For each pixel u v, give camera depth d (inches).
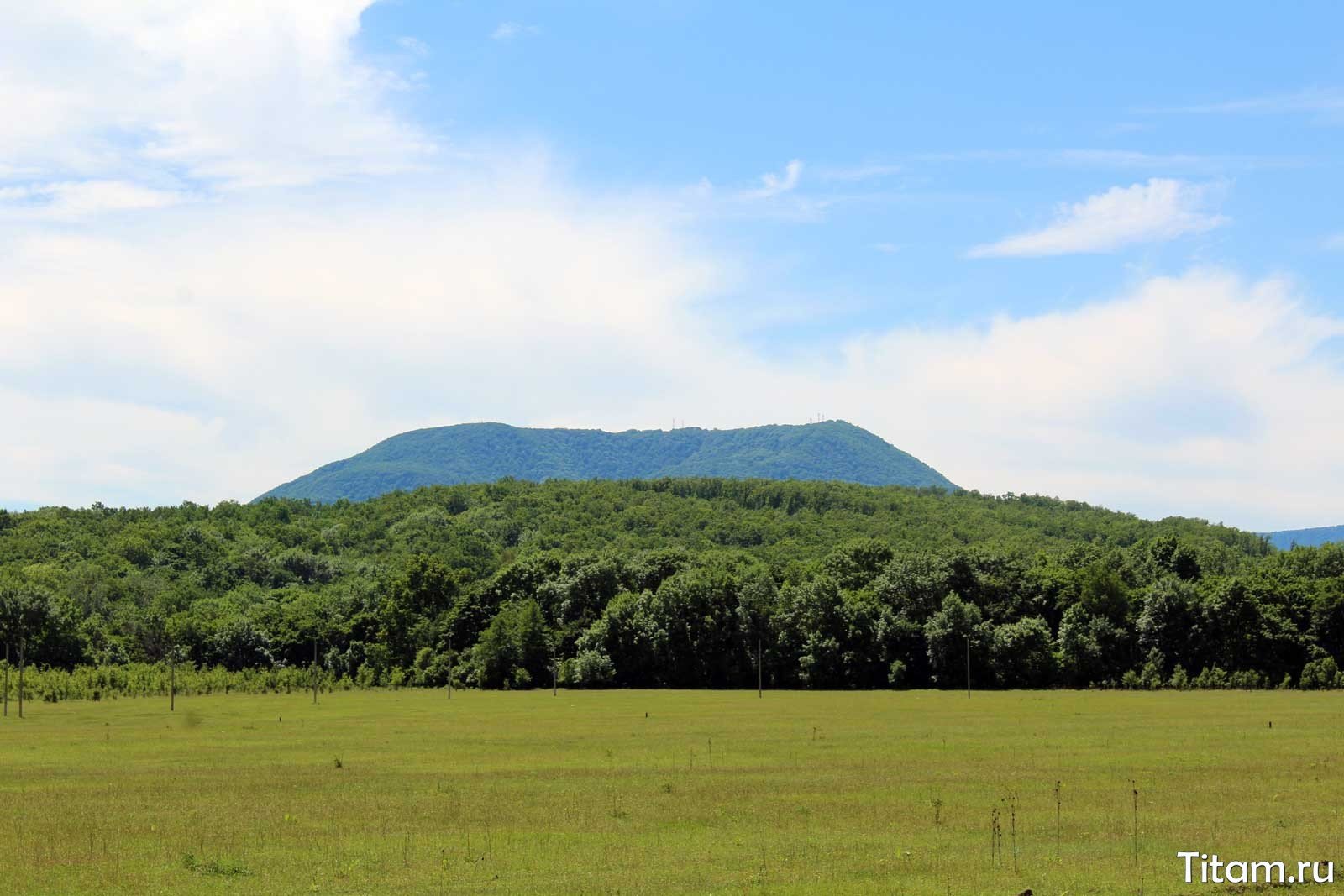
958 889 1521.9
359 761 3102.9
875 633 7003.0
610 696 6461.6
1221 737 3447.3
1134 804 1979.6
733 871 1646.2
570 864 1706.4
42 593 7431.1
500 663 7480.3
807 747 3294.8
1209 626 6530.5
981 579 7194.9
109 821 2114.9
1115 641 6732.3
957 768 2770.7
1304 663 6392.7
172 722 4648.1
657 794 2374.5
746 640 7288.4
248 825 2069.4
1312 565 7111.2
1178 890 1520.7
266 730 4227.4
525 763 2989.7
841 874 1617.9
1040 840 1860.2
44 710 5487.2
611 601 7736.2
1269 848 1759.4
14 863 1754.4
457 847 1841.8
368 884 1596.9
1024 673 6658.5
